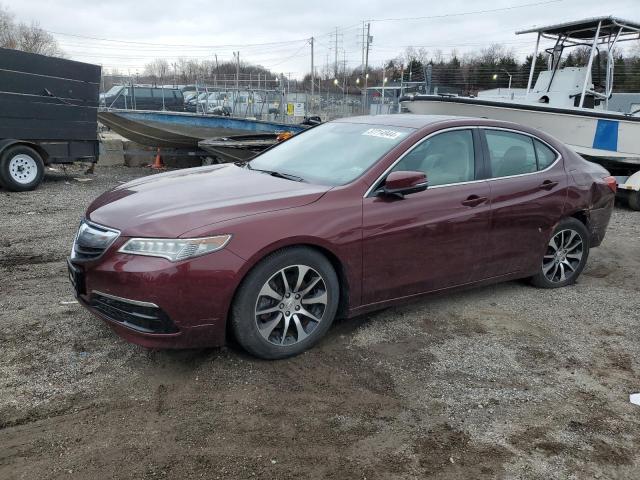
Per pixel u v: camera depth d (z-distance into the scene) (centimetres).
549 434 297
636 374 370
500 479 261
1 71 986
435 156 430
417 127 436
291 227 347
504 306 483
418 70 7625
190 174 446
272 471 259
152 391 321
